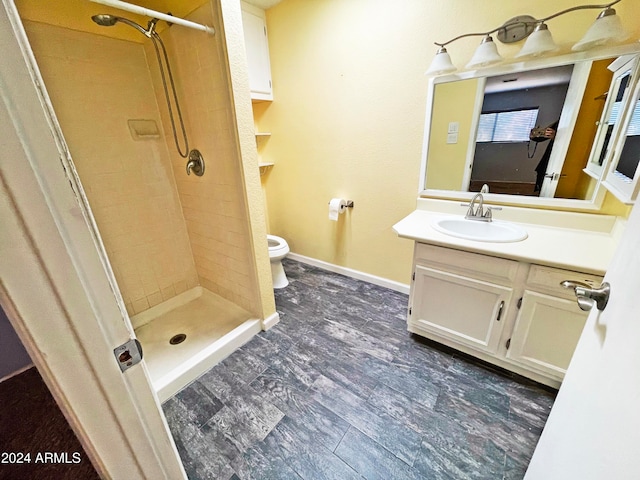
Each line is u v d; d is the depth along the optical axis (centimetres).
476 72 158
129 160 186
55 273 36
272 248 242
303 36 216
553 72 139
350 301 227
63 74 152
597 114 133
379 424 126
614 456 46
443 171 186
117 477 52
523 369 144
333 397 140
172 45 158
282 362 164
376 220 232
